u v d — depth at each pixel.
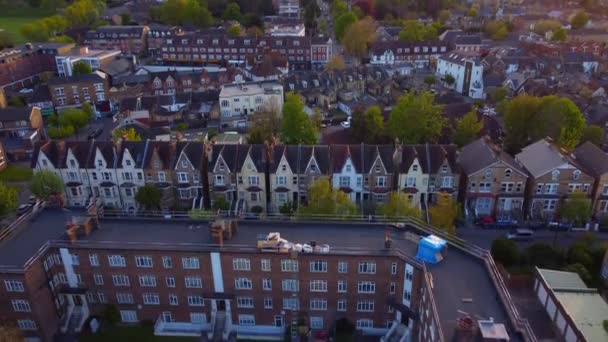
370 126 118.44
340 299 65.00
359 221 70.12
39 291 62.44
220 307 67.88
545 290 69.25
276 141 119.31
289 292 65.00
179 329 67.88
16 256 62.53
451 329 49.22
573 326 61.53
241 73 174.50
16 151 127.50
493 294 54.72
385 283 63.00
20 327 63.69
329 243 63.72
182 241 64.50
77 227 65.31
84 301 68.06
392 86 177.75
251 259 62.78
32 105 157.25
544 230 91.81
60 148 97.25
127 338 66.56
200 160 95.12
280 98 148.00
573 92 152.88
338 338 65.19
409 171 93.19
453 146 94.94
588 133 112.38
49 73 192.88
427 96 116.31
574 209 86.38
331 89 165.00
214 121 150.38
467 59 173.38
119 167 96.12
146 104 150.50
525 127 114.81
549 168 90.88
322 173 94.12
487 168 91.94
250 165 94.06
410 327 62.28
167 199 97.00
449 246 63.69
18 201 103.25
